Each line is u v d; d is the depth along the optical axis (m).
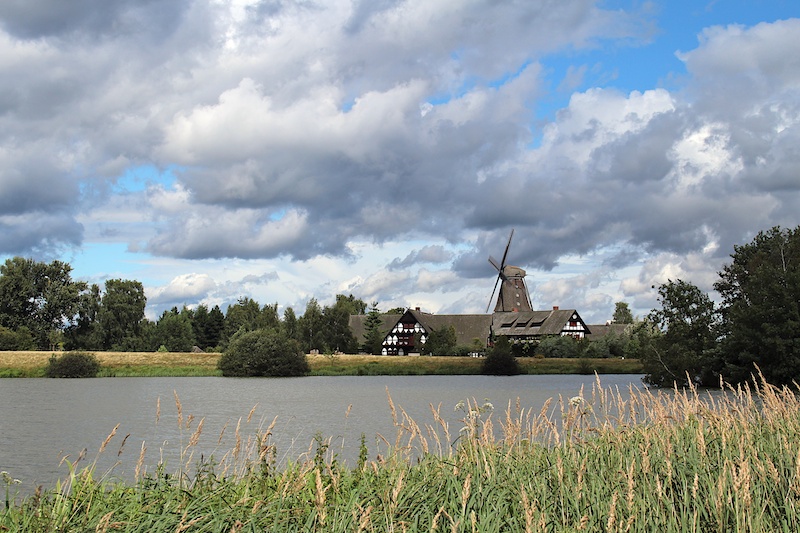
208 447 23.52
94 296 121.50
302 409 40.94
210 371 82.50
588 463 9.89
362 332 137.38
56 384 68.12
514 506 8.30
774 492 8.70
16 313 115.81
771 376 47.69
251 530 7.82
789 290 48.59
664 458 9.44
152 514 8.23
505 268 145.00
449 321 139.00
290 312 117.00
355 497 8.31
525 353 102.75
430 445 13.54
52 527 7.59
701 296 56.91
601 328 152.88
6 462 22.17
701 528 7.67
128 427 32.78
